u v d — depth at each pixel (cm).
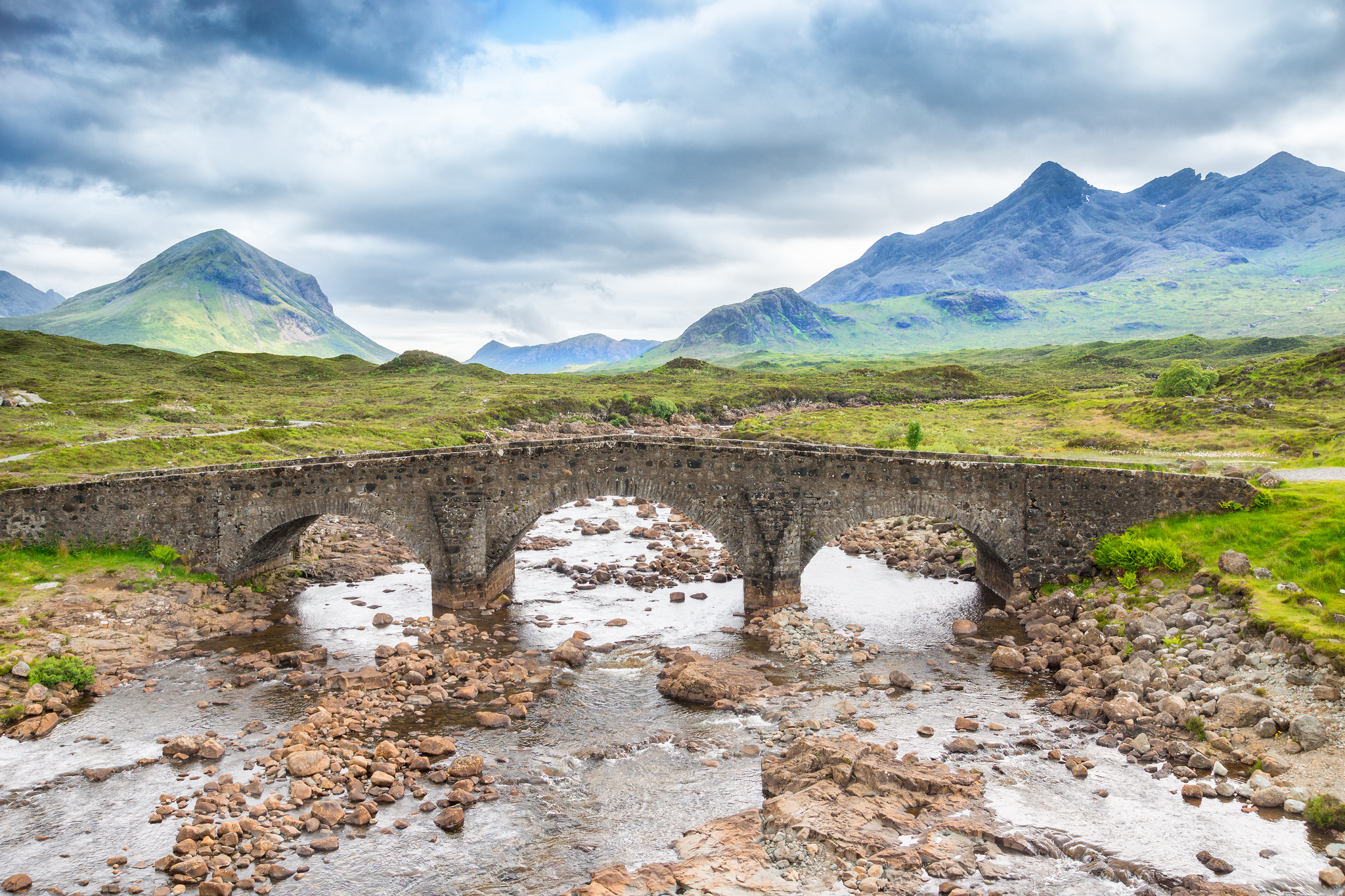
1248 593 3591
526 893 2136
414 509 4556
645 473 4588
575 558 5925
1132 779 2647
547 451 4597
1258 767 2628
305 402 13062
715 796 2622
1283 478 4534
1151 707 3077
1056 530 4422
